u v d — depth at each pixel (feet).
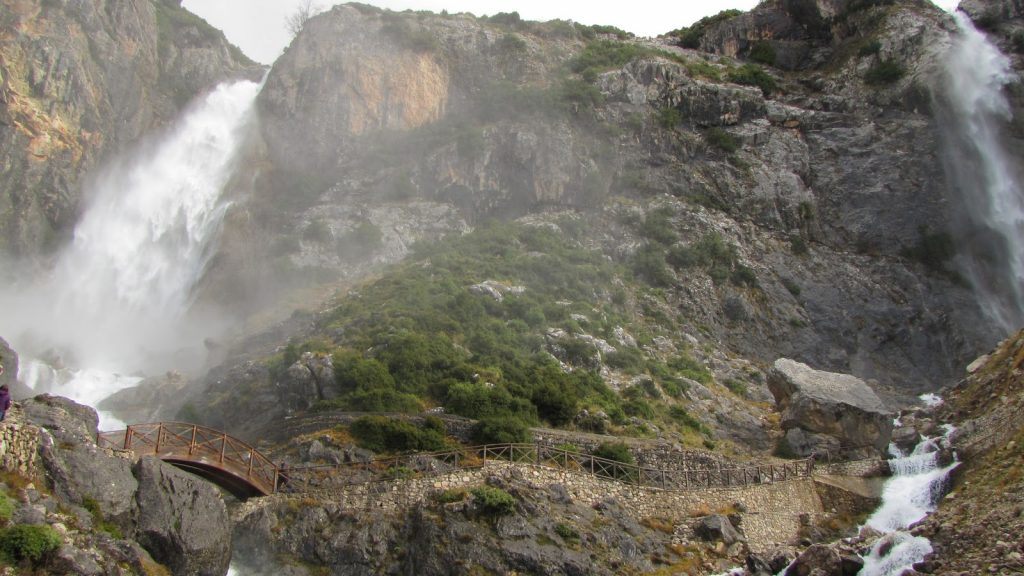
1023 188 281.13
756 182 284.82
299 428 160.86
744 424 198.49
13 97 288.10
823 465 172.65
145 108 330.75
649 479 154.20
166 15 375.86
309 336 207.51
